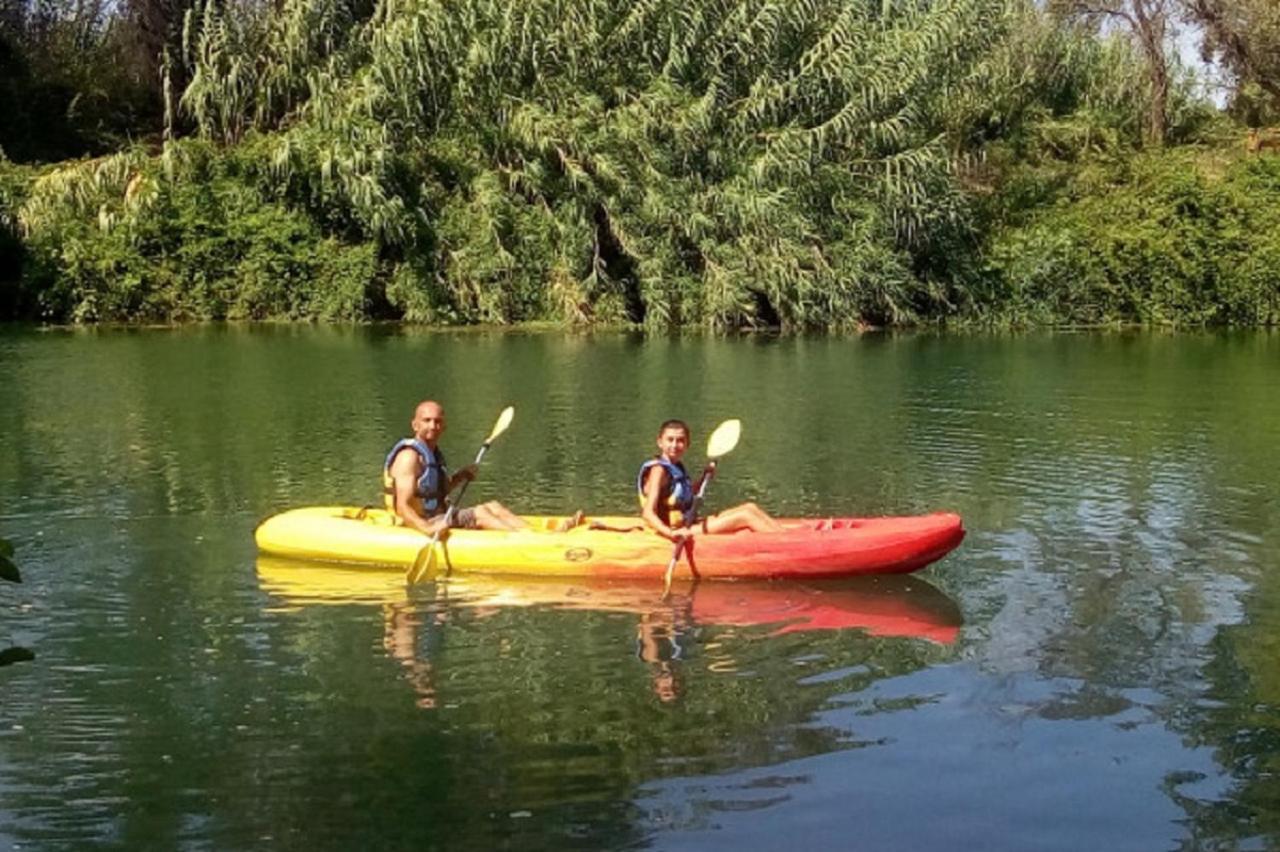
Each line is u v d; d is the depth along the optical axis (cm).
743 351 2180
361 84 2620
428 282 2634
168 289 2625
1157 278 2844
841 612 750
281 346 2161
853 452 1256
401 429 1345
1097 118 3491
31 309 2620
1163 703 615
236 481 1095
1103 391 1706
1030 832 492
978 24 2867
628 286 2677
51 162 3075
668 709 603
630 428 1377
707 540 803
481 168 2667
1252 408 1552
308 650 684
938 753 557
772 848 478
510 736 574
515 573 816
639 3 2658
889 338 2497
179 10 3212
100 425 1359
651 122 2586
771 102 2648
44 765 547
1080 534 935
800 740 571
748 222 2566
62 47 3381
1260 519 982
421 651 681
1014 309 2827
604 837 486
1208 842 486
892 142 2744
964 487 1097
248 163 2698
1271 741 571
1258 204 2995
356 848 479
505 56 2631
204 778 536
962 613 750
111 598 773
